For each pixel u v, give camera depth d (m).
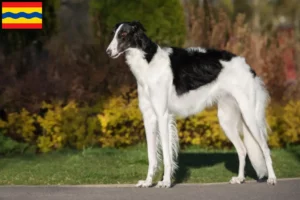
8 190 10.79
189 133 16.03
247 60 16.95
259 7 32.31
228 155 15.18
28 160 14.39
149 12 16.02
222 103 12.07
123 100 15.83
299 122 16.38
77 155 14.62
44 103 15.52
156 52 11.36
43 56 16.39
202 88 11.66
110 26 16.05
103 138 15.66
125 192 10.59
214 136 15.95
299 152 15.66
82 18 23.70
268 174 11.58
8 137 15.42
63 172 12.80
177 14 16.17
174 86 11.48
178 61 11.55
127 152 15.15
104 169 13.22
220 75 11.67
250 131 11.62
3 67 15.77
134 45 11.19
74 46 16.58
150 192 10.59
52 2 16.27
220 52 11.89
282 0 33.34
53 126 15.41
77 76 15.84
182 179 12.12
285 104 16.72
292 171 13.14
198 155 15.13
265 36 17.66
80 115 15.48
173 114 11.78
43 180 11.94
